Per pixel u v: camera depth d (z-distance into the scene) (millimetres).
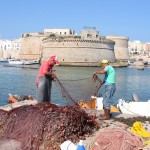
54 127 7508
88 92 12602
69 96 11281
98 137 7059
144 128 9148
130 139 6930
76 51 96500
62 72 72062
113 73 10078
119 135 6926
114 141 6770
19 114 8312
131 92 42562
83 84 12688
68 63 96562
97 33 106688
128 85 52094
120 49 141750
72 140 7539
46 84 10070
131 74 78938
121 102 12664
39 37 122812
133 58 170750
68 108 8352
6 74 68000
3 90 40062
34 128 7637
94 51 98250
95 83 12508
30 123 7820
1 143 7484
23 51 128000
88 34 105000
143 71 93625
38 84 10086
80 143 5941
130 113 11836
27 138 7516
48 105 8617
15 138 7785
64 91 11258
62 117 7785
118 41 141625
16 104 12883
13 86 45188
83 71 76625
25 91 39781
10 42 179250
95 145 6836
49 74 10047
